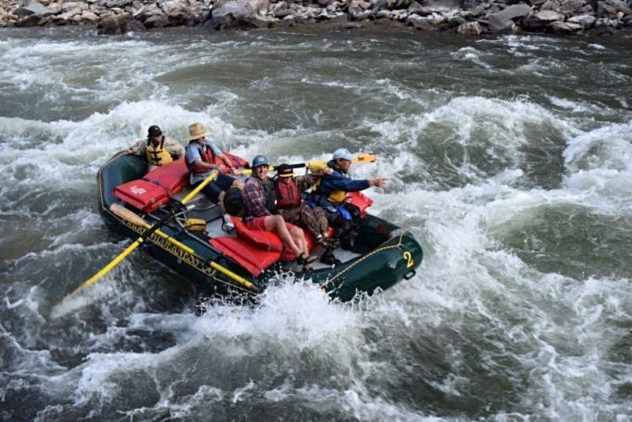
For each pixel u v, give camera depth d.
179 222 7.10
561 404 5.50
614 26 17.61
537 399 5.56
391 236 6.82
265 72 14.02
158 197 7.55
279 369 5.86
